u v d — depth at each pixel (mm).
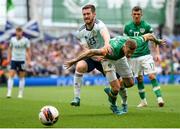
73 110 19219
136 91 32125
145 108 20500
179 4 64500
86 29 17453
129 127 14375
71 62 15781
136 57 21547
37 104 21797
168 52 50469
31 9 56312
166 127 14375
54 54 47875
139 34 21234
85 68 18578
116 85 17125
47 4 57656
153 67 21516
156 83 21375
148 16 59406
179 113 17984
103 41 17469
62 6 57875
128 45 16359
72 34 51531
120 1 59094
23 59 28203
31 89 37750
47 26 57375
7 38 43500
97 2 58656
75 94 18844
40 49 48375
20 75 28594
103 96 28609
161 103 21078
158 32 54500
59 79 45781
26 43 28156
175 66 49688
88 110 19203
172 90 34000
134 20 21203
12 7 46344
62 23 57844
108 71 17031
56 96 29312
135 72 21484
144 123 15211
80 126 14594
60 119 16219
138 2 59250
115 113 17734
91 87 39719
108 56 16656
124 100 18094
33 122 15523
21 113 18172
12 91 34688
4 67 42625
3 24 43719
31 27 44219
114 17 59031
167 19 61531
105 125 14781
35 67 46438
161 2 59688
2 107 20391
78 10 57219
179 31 66000
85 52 15906
